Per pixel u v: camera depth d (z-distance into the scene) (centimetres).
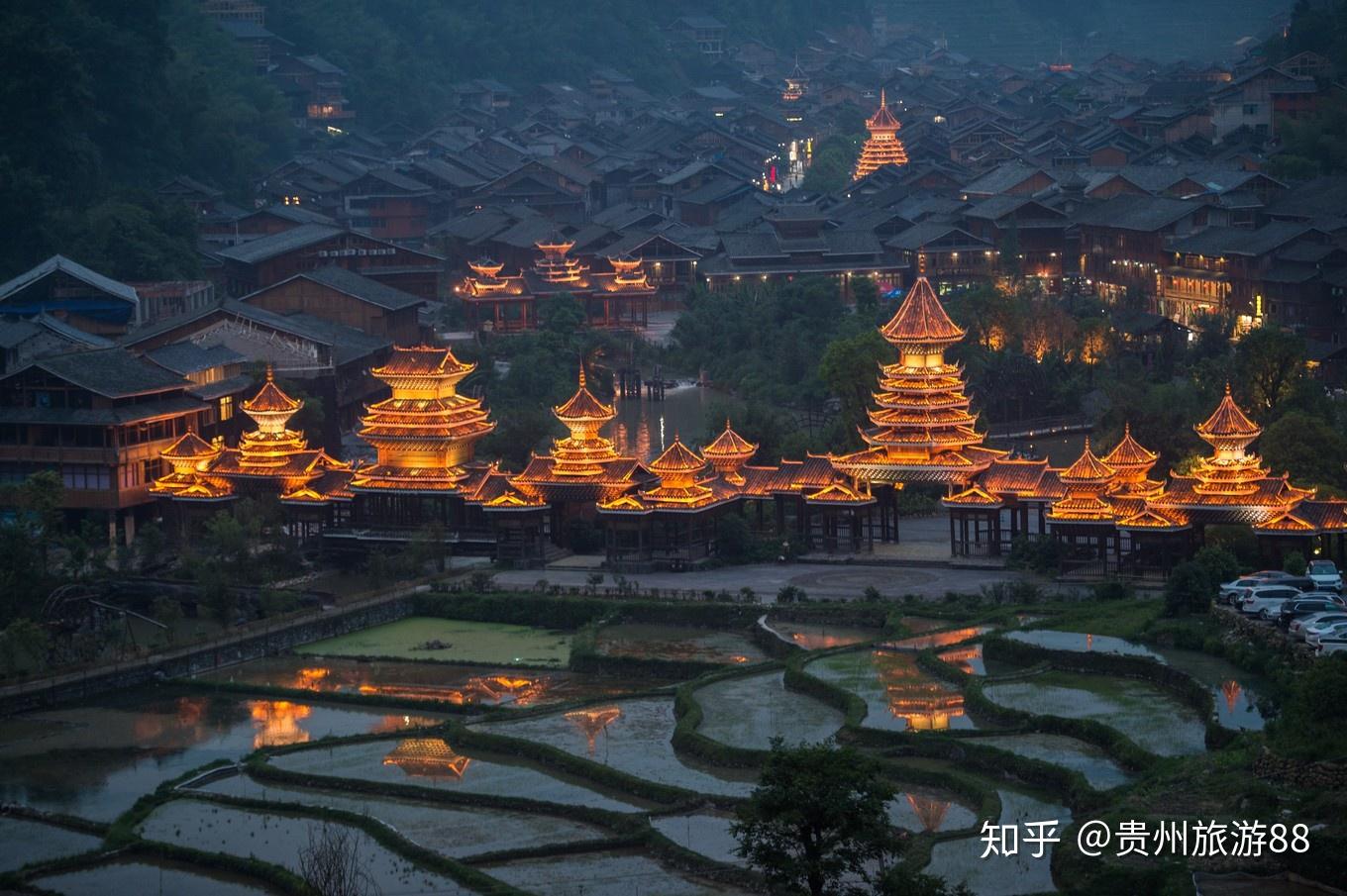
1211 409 19362
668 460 16112
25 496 15612
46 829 10706
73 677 13262
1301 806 9450
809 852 8519
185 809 10938
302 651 14425
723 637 14462
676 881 9606
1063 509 15350
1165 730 11225
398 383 17075
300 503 16962
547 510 16938
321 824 10625
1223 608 13375
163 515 17088
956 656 13250
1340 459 16412
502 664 13938
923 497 18225
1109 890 8819
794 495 16612
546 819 10625
